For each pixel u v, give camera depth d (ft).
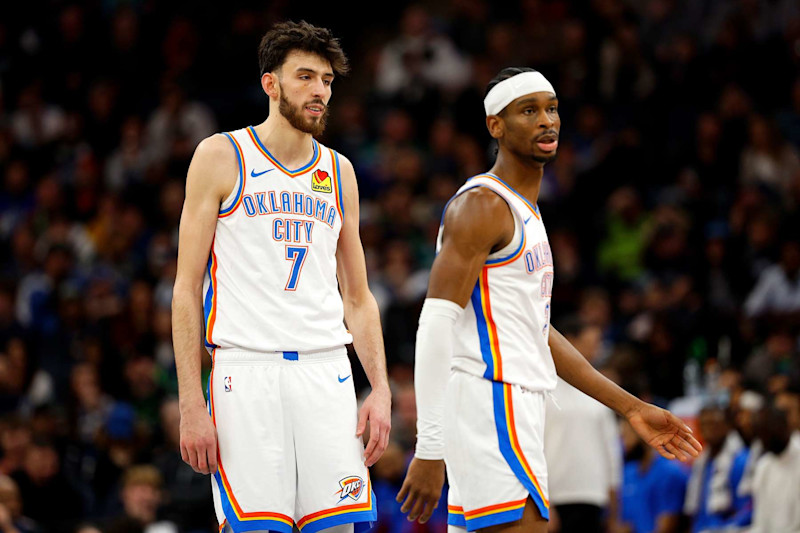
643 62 130.00
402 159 121.08
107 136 137.39
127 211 121.39
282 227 36.58
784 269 99.81
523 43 136.36
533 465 37.11
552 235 109.19
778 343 84.99
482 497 36.91
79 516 80.48
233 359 36.01
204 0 147.43
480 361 37.45
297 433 36.11
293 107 36.58
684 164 118.62
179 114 133.49
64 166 134.21
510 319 37.76
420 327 37.06
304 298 36.50
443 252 37.27
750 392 74.33
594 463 67.51
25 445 80.18
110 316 103.76
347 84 148.97
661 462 74.59
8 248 125.59
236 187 36.50
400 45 137.49
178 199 121.49
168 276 108.47
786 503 63.16
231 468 35.55
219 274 36.55
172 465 79.66
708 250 105.50
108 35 146.72
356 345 38.93
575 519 66.95
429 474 36.50
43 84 142.41
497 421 37.09
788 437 63.10
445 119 128.06
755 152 117.08
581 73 130.93
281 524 35.60
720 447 71.15
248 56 143.33
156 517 75.92
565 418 67.36
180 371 35.50
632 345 92.68
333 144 131.75
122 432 87.45
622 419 79.15
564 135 129.08
